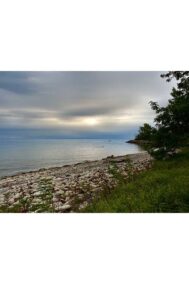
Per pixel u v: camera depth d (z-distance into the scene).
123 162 24.36
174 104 13.01
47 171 23.69
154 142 13.99
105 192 9.75
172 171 11.39
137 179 11.12
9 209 8.82
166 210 7.17
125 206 7.53
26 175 21.98
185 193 7.69
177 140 13.53
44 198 9.40
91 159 34.19
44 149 40.25
